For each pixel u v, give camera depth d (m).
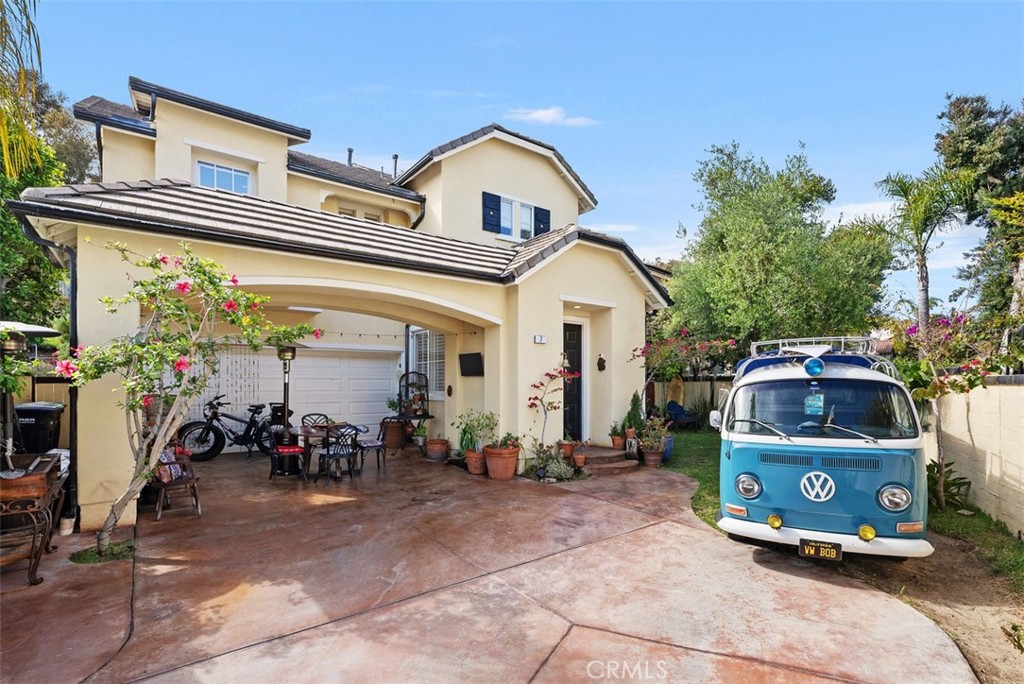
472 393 11.37
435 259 9.50
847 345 9.57
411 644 3.82
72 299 6.28
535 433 10.34
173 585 4.86
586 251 11.37
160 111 12.06
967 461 7.43
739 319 13.99
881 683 3.35
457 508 7.59
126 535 6.27
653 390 17.91
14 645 3.77
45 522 5.01
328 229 8.89
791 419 5.29
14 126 3.69
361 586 4.87
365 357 14.49
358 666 3.53
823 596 4.66
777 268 13.84
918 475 4.69
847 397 5.20
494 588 4.83
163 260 5.74
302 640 3.88
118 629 4.02
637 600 4.58
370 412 14.52
